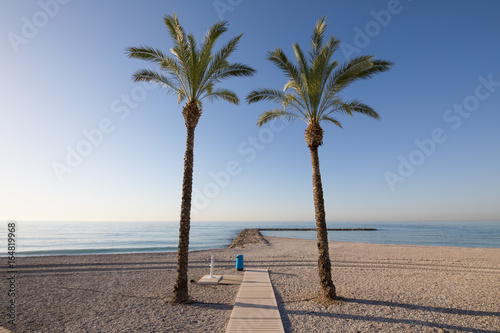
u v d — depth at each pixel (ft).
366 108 31.53
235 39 28.73
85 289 31.53
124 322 20.68
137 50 28.37
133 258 57.31
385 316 21.76
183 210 26.73
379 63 28.66
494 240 153.79
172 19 27.53
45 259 54.19
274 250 76.18
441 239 164.25
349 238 179.01
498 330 18.99
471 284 33.73
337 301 25.54
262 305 24.27
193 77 28.35
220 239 165.68
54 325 20.16
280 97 33.32
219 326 19.81
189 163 27.35
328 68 30.58
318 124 30.12
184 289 25.88
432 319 21.08
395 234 230.68
